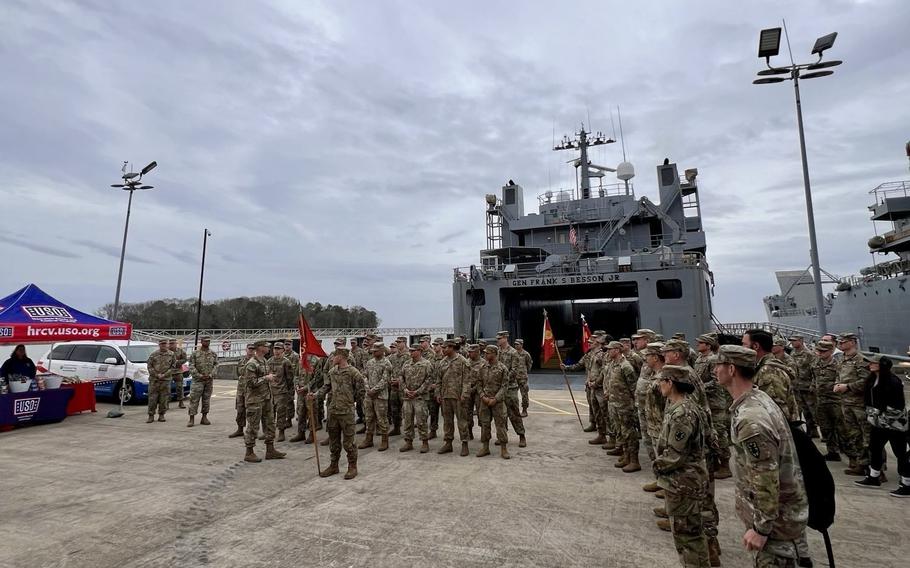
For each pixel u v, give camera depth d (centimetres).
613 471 637
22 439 881
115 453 770
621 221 1797
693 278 1452
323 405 939
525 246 2014
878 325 1823
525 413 1045
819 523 252
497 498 532
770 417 252
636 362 751
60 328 1005
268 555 401
